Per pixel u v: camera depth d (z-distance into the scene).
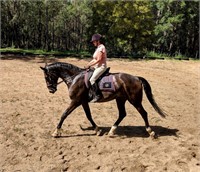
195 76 18.14
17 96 11.54
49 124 8.74
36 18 32.19
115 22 30.03
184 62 24.84
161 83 15.32
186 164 6.65
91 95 7.66
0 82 13.85
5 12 31.20
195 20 34.94
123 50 31.00
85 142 7.54
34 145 7.35
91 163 6.58
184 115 10.11
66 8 33.25
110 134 7.88
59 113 9.77
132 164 6.54
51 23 32.84
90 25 31.66
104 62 7.51
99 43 7.48
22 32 32.25
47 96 11.80
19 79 14.77
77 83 7.61
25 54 24.83
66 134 8.05
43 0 31.77
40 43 33.06
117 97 7.74
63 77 7.86
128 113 10.04
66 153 6.99
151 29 31.08
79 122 8.96
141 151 7.14
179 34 36.16
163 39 33.62
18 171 6.26
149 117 9.71
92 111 10.11
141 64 22.41
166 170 6.36
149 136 8.02
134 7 29.36
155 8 37.09
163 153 7.08
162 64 23.03
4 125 8.58
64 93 12.45
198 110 10.77
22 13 31.70
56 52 28.88
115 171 6.29
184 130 8.63
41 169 6.34
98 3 30.38
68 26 33.19
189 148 7.34
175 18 31.89
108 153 7.02
